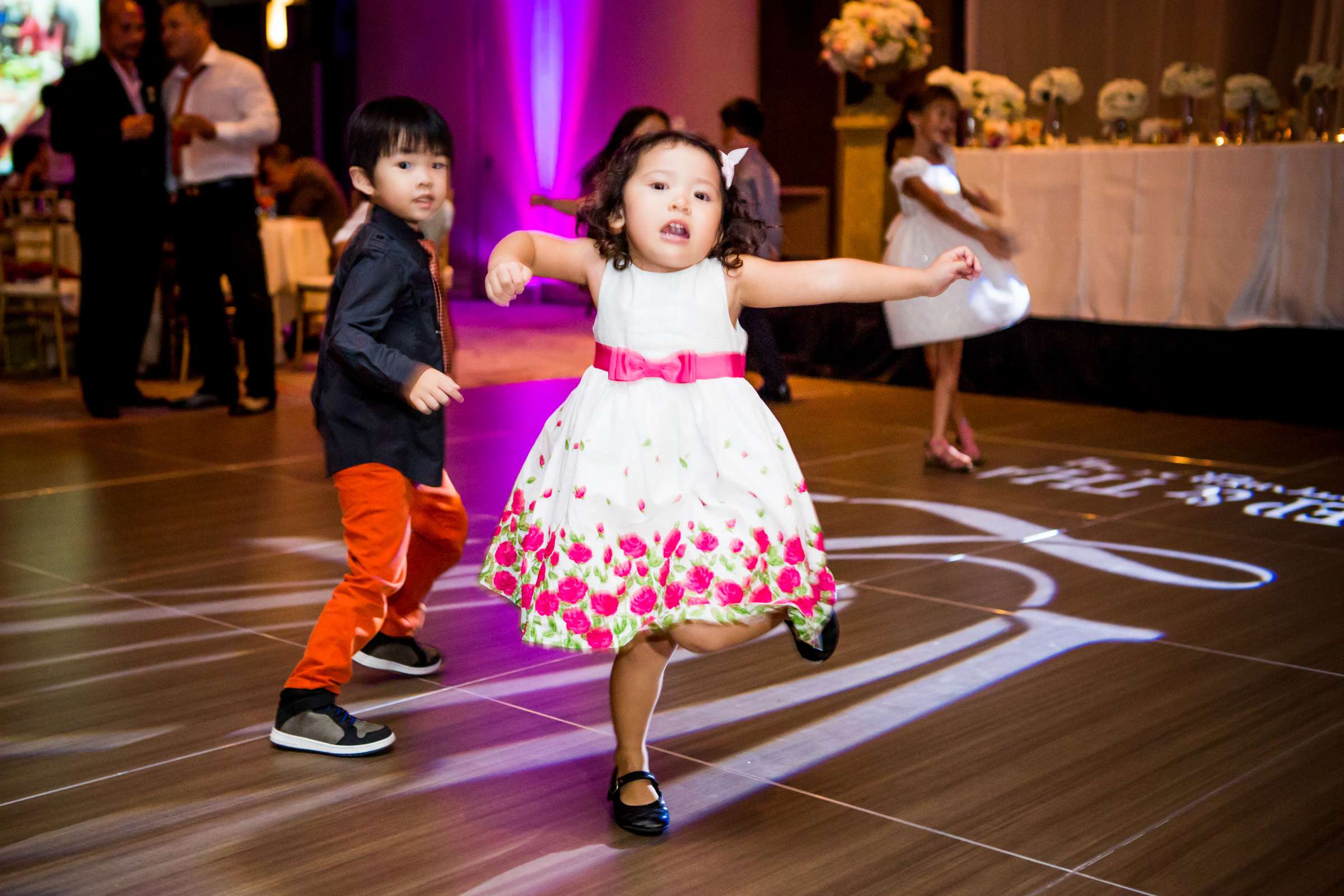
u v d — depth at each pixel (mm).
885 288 2039
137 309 6152
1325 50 7113
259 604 3248
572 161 11688
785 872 1896
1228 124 6754
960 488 4707
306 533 3971
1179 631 3088
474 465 4973
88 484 4633
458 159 12320
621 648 2025
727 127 6230
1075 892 1841
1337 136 6480
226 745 2371
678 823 2061
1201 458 5336
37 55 11680
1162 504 4477
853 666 2822
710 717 2516
